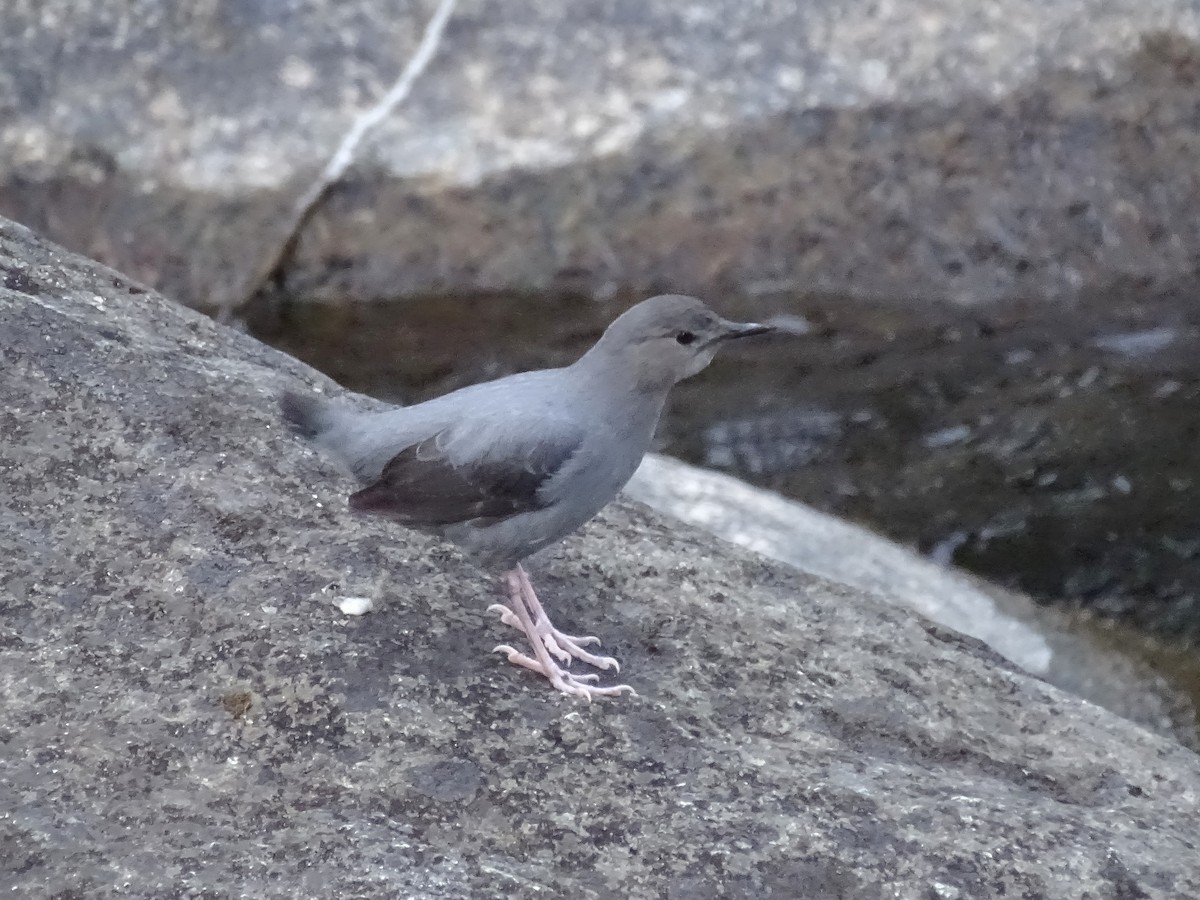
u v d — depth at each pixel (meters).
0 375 8.03
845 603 8.66
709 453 13.39
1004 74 13.77
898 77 13.78
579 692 6.91
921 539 12.40
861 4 14.15
